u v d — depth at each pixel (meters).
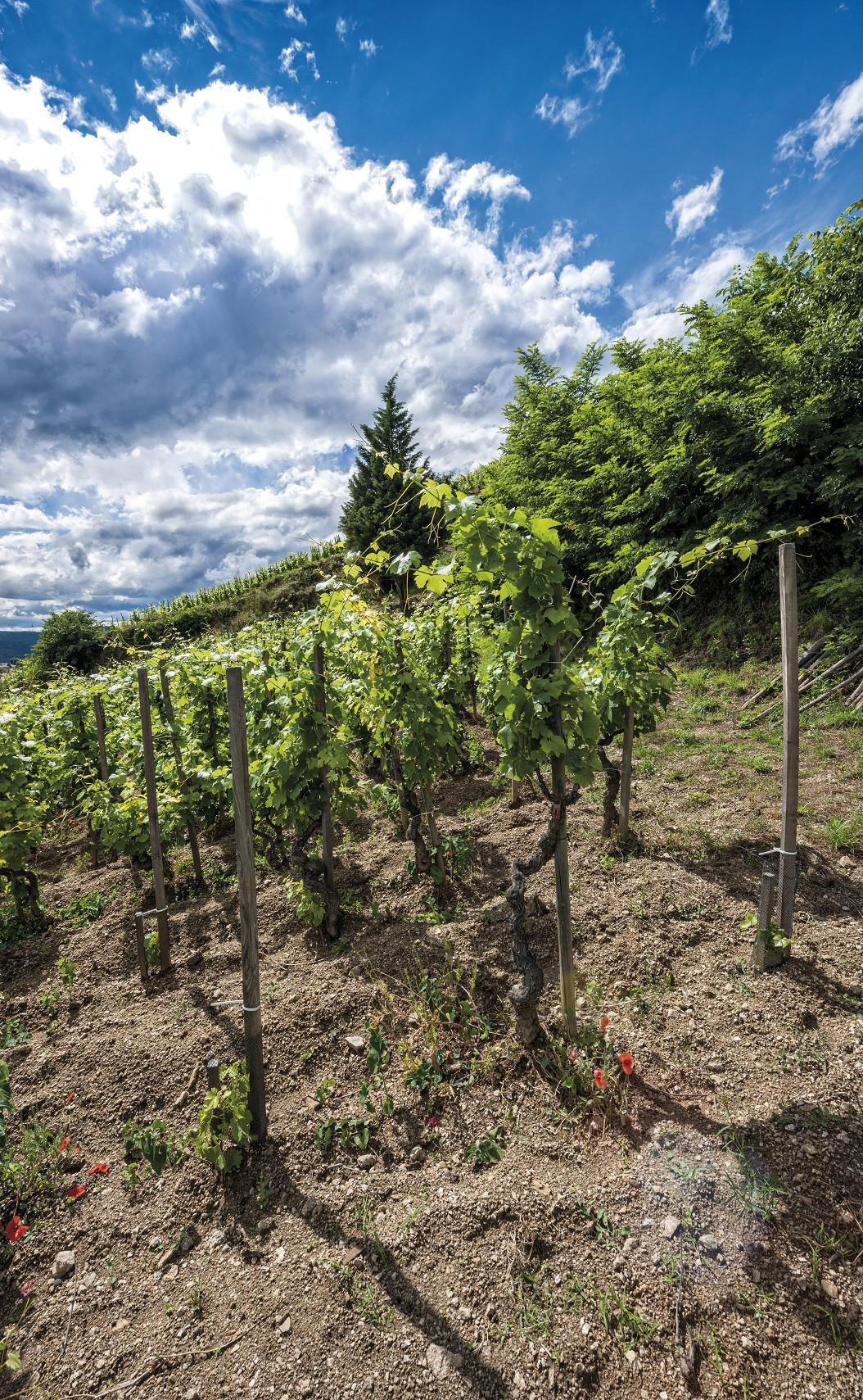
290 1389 1.72
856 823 4.33
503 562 2.35
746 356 10.02
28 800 4.80
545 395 15.58
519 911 2.68
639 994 3.03
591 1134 2.36
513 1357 1.73
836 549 8.76
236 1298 1.98
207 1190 2.37
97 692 6.25
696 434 10.53
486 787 6.11
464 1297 1.89
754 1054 2.61
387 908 4.08
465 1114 2.53
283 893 4.48
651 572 4.10
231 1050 2.99
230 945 3.93
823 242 9.95
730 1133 2.26
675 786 5.50
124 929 4.37
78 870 5.80
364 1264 2.02
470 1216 2.10
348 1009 3.15
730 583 10.03
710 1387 1.62
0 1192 2.44
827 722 6.39
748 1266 1.85
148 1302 2.02
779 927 3.11
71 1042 3.22
